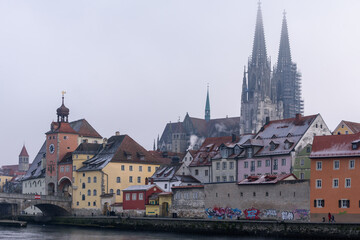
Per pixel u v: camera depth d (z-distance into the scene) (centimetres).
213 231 13062
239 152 17212
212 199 14788
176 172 18338
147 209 16688
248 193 13950
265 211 13575
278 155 15962
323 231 11281
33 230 15825
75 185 19925
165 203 16250
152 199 16588
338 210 12481
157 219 14488
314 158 12925
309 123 16350
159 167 19362
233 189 14312
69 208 19850
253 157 16662
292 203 13100
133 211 17150
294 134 16288
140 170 19862
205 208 14962
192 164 18638
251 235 12356
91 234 14238
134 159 19838
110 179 19125
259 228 12250
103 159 19662
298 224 11644
